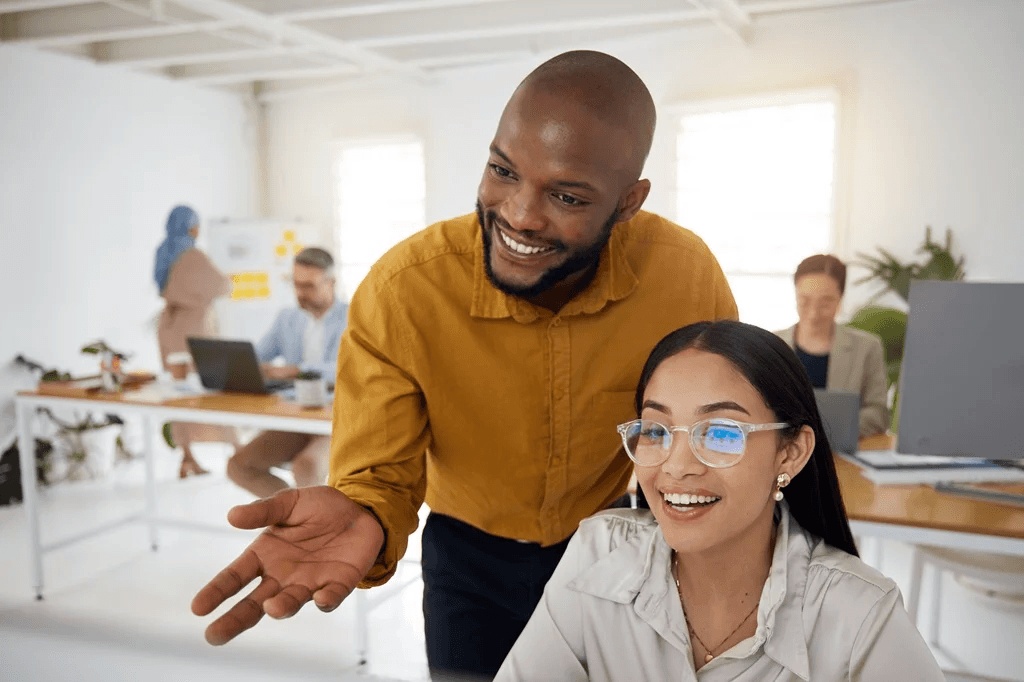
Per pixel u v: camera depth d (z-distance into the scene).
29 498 3.06
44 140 5.00
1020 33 4.29
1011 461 1.99
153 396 3.13
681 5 4.30
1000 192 4.43
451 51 5.52
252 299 5.93
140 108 5.64
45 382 3.52
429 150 6.12
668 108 5.17
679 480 0.86
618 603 0.97
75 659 0.28
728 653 0.89
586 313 1.17
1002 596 2.97
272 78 6.30
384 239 6.48
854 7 4.64
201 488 4.75
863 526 1.69
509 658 1.03
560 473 1.24
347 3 4.24
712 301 1.30
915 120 4.57
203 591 0.68
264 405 2.92
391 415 1.14
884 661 0.85
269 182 6.78
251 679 0.29
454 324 1.16
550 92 0.89
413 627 2.67
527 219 0.92
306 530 0.81
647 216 1.29
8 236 4.79
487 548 1.31
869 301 4.73
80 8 4.66
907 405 1.67
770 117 5.01
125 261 5.54
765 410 0.86
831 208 4.84
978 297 1.60
